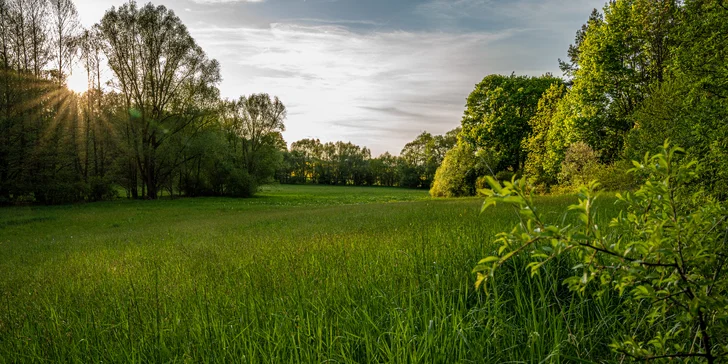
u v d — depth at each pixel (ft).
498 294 9.89
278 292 12.23
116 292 15.55
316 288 11.95
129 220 77.25
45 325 12.06
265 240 30.63
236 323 10.04
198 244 33.30
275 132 214.90
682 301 4.52
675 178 4.58
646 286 4.36
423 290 10.32
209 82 150.82
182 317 11.17
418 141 365.20
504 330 8.01
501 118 130.52
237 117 209.97
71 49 122.93
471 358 7.30
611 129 82.38
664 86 41.83
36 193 115.03
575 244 4.07
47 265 29.12
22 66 116.37
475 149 139.54
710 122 17.79
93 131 136.26
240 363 8.17
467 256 12.41
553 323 7.86
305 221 52.19
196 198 166.40
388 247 17.51
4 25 111.75
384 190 314.76
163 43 140.67
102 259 28.35
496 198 3.93
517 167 134.21
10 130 105.50
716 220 4.66
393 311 9.00
